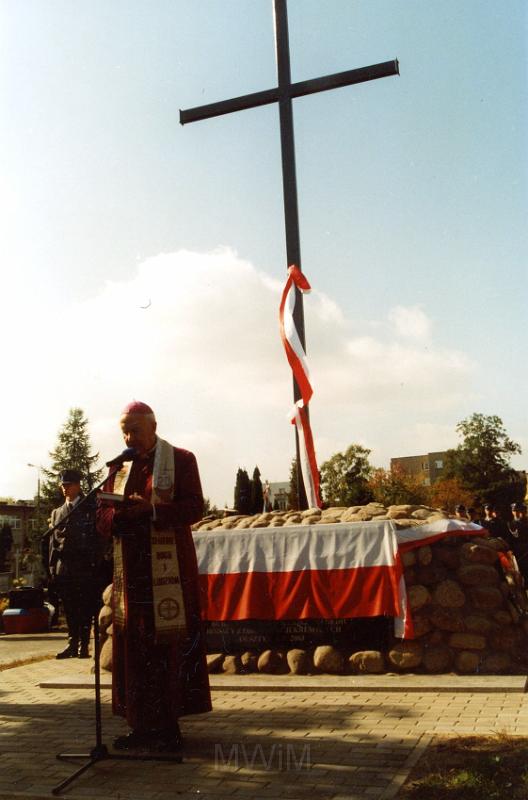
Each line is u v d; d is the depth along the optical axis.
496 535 12.93
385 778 4.30
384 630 7.21
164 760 4.84
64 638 12.40
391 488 48.12
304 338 9.91
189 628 5.23
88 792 4.34
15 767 4.89
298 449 9.70
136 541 5.14
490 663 6.88
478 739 4.83
